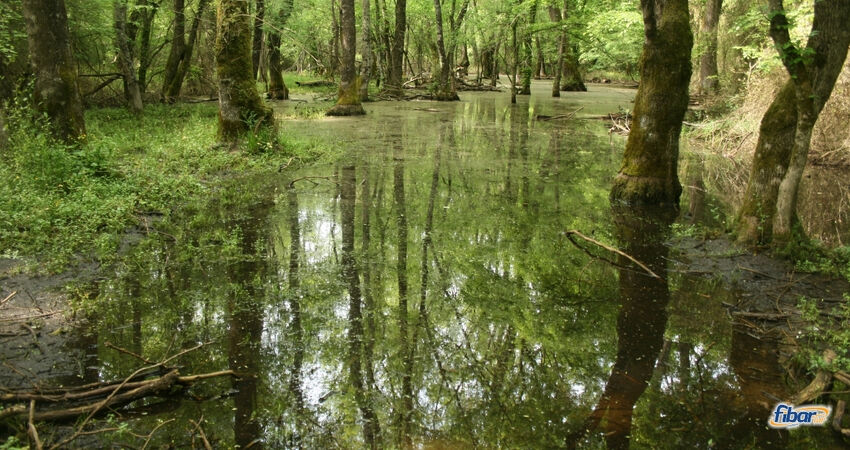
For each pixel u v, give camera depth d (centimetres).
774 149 599
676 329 482
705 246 641
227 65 1064
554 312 512
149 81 2048
